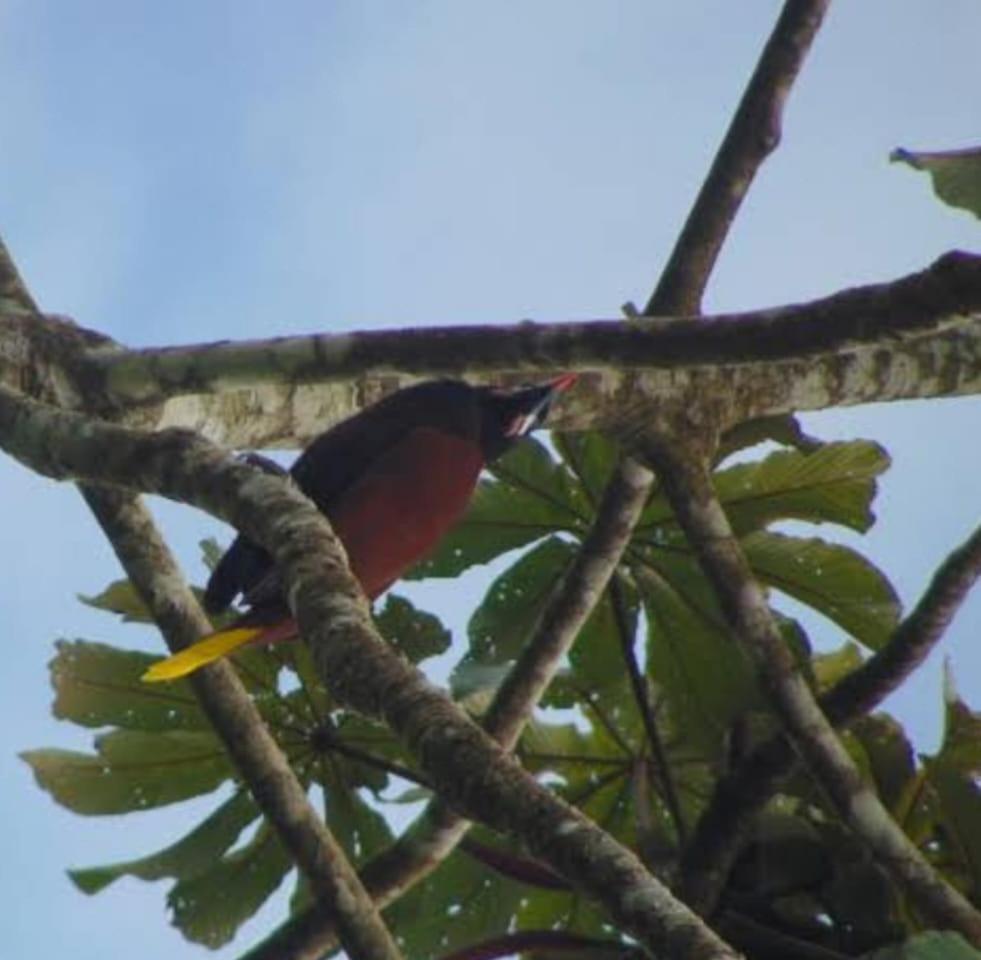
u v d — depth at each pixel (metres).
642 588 12.30
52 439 8.55
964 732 10.95
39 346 9.50
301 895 12.00
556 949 10.39
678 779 12.23
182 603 10.03
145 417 9.49
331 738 11.91
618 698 12.28
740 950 10.48
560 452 12.31
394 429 9.77
